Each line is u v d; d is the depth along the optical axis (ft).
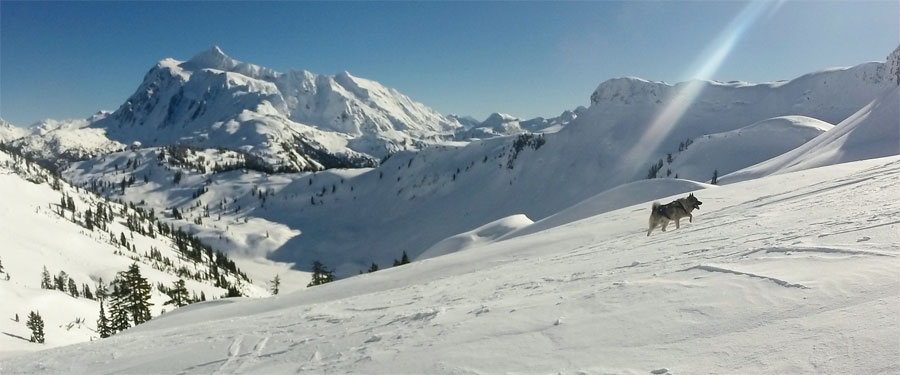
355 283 67.97
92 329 294.46
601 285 21.89
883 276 13.08
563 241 64.08
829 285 13.46
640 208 85.66
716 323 13.26
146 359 30.12
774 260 18.15
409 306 31.50
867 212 24.76
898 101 264.11
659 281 19.08
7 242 485.56
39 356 39.32
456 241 167.12
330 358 20.95
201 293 460.55
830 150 267.39
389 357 18.26
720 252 23.45
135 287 189.67
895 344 9.26
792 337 11.07
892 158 74.08
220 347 28.66
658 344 13.04
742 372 10.27
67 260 504.02
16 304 277.85
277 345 26.45
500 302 23.80
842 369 9.11
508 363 14.49
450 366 15.39
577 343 14.66
